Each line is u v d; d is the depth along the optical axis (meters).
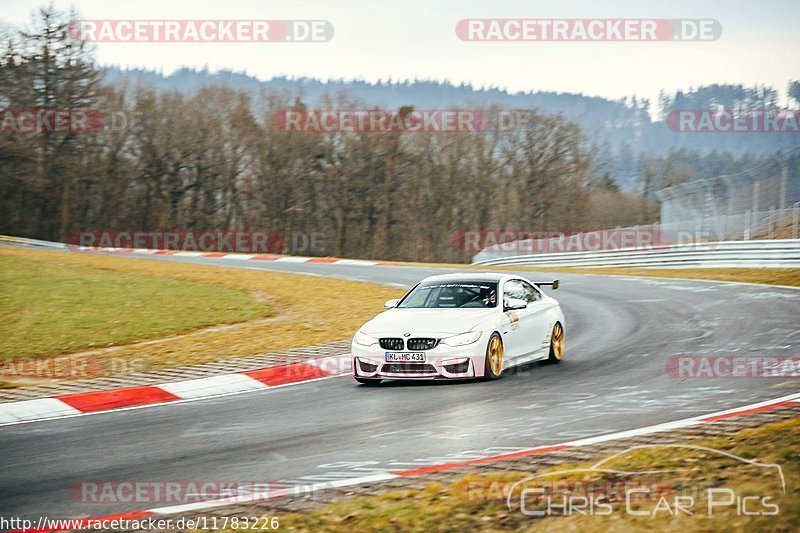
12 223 101.69
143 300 34.34
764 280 37.47
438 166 116.44
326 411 15.66
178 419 15.59
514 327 19.02
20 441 14.25
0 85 97.12
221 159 112.25
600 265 56.44
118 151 107.38
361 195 115.25
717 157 193.62
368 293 37.81
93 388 19.00
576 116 121.56
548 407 14.86
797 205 44.41
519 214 116.75
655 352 20.84
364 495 9.88
